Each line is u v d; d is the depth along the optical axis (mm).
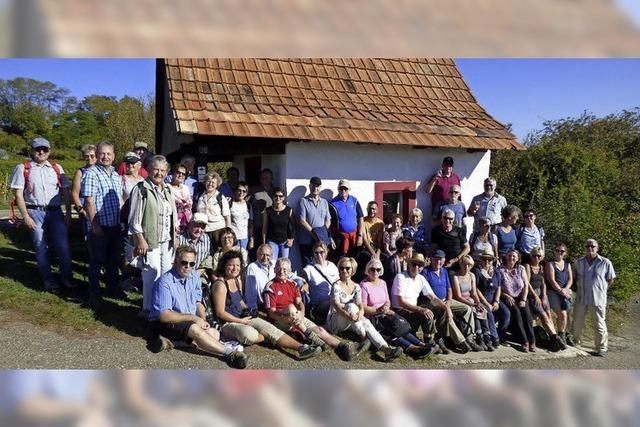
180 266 5070
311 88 8477
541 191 11602
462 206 7938
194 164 7305
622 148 16734
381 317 6082
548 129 18578
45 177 5926
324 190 7785
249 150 7680
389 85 9383
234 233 6062
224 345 4922
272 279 5961
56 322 5090
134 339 4992
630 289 10039
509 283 7051
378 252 7219
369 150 8102
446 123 8844
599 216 10578
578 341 7602
